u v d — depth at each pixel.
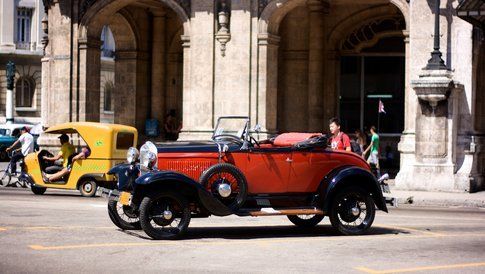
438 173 26.69
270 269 11.15
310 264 11.61
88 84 34.84
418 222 17.69
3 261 11.30
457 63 27.52
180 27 39.31
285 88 36.25
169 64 39.84
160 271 10.84
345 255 12.53
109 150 24.33
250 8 31.36
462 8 24.88
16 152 29.00
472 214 20.47
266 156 14.98
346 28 36.38
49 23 35.78
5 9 64.50
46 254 11.95
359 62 36.91
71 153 25.31
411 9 28.06
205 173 14.31
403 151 27.95
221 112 31.69
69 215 17.62
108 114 69.31
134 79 39.31
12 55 65.00
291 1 30.95
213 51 31.78
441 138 26.67
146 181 13.53
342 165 15.49
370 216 15.39
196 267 11.20
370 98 36.88
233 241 13.92
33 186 24.91
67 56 34.88
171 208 13.96
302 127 36.03
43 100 36.38
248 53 31.34
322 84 35.91
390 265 11.65
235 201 14.48
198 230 15.51
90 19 34.59
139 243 13.32
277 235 15.03
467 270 11.35
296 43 36.06
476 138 27.55
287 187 15.13
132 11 38.69
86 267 10.98
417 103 26.89
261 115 31.36
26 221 16.12
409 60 28.19
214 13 31.78
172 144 14.75
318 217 16.25
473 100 27.47
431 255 12.69
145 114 39.84
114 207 14.86
